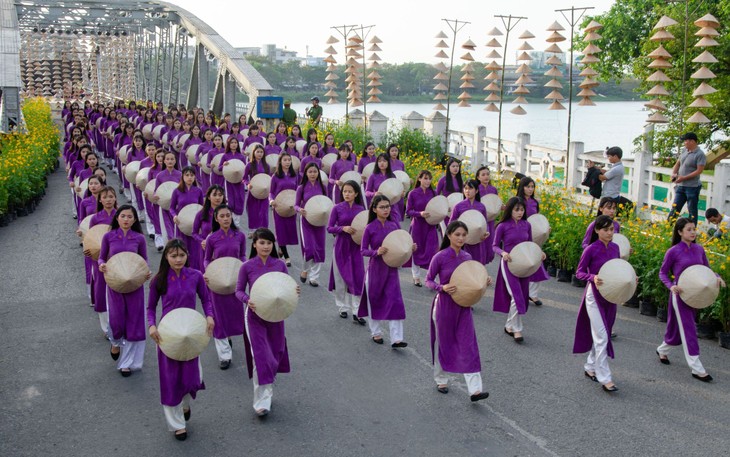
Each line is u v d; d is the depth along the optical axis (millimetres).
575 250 11180
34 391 7184
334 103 24547
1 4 26672
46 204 17891
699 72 14281
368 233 8336
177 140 19812
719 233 10656
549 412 6730
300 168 14508
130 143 18125
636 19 21766
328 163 15641
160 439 6207
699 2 18125
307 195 10938
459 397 7074
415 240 11078
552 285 11312
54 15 40031
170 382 6023
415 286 11180
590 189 13805
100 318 8477
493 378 7547
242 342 8703
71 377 7539
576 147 16219
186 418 6547
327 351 8336
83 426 6449
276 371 6613
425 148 21906
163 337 5914
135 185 14484
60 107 46688
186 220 9938
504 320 9531
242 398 7070
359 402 6957
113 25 47719
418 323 9391
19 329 8977
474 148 20828
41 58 46750
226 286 7555
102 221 8867
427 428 6398
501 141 19281
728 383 7453
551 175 17297
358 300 9359
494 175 18672
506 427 6418
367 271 8461
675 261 7691
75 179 12930
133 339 7449
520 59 16297
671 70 18031
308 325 9258
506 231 8805
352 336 8859
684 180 12312
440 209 10828
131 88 49719
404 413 6711
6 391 7180
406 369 7805
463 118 47719
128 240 7770
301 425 6469
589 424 6480
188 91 36594
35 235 14336
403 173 14352
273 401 6988
